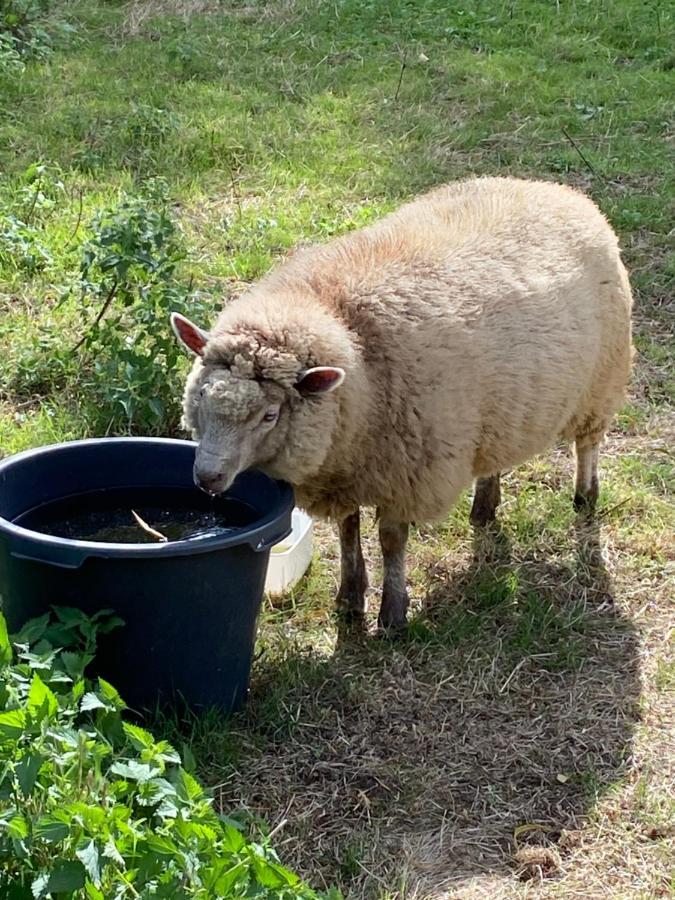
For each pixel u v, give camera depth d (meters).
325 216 4.39
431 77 5.72
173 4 6.55
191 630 2.31
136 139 4.90
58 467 2.51
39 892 1.76
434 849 2.20
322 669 2.59
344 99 5.44
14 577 2.29
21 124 5.00
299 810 2.27
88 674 2.33
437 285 2.59
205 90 5.45
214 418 2.36
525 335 2.67
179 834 1.88
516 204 2.87
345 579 2.77
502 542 3.04
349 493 2.60
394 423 2.52
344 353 2.43
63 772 1.92
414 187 4.65
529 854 2.17
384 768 2.36
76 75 5.60
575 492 3.17
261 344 2.38
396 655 2.64
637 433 3.47
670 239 4.33
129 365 3.26
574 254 2.85
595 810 2.28
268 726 2.45
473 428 2.62
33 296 3.84
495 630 2.75
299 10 6.51
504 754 2.41
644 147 5.04
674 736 2.45
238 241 4.21
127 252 3.36
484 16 6.54
